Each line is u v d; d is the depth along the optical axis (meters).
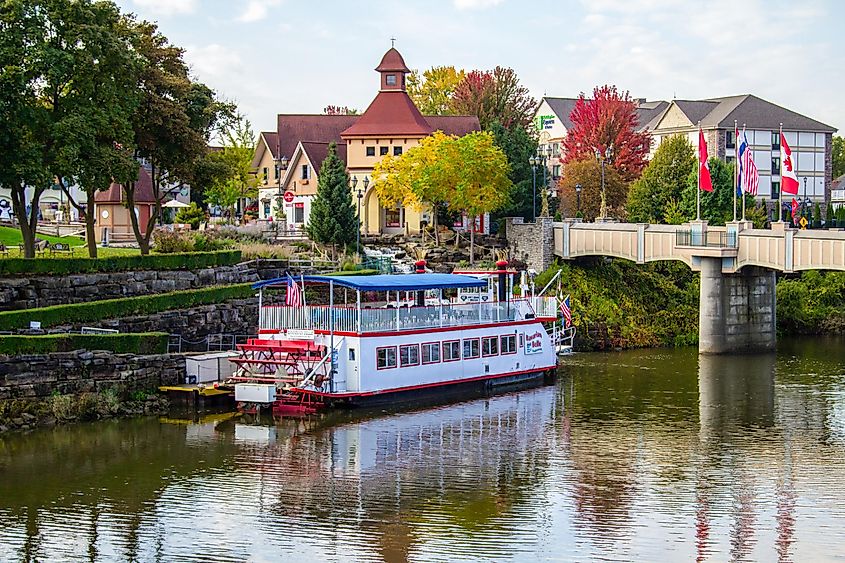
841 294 104.44
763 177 151.00
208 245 85.19
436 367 63.06
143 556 35.84
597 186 131.62
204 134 82.31
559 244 101.06
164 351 60.19
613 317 93.25
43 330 57.31
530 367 69.88
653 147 157.88
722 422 57.19
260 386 56.94
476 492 43.25
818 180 154.88
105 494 42.47
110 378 56.38
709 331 86.06
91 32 64.44
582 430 54.88
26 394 53.22
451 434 53.53
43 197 121.75
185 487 43.53
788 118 153.50
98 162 64.50
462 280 65.88
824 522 39.72
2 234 87.12
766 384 69.75
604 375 73.69
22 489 43.06
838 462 48.53
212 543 37.06
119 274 68.19
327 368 58.47
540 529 38.69
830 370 76.19
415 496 42.59
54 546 36.75
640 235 91.94
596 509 41.16
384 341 59.75
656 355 85.38
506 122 141.62
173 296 67.56
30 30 61.97
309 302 73.75
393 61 113.44
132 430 53.09
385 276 63.84
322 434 52.91
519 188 117.12
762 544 37.31
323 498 42.22
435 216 104.81
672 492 43.53
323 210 96.31
